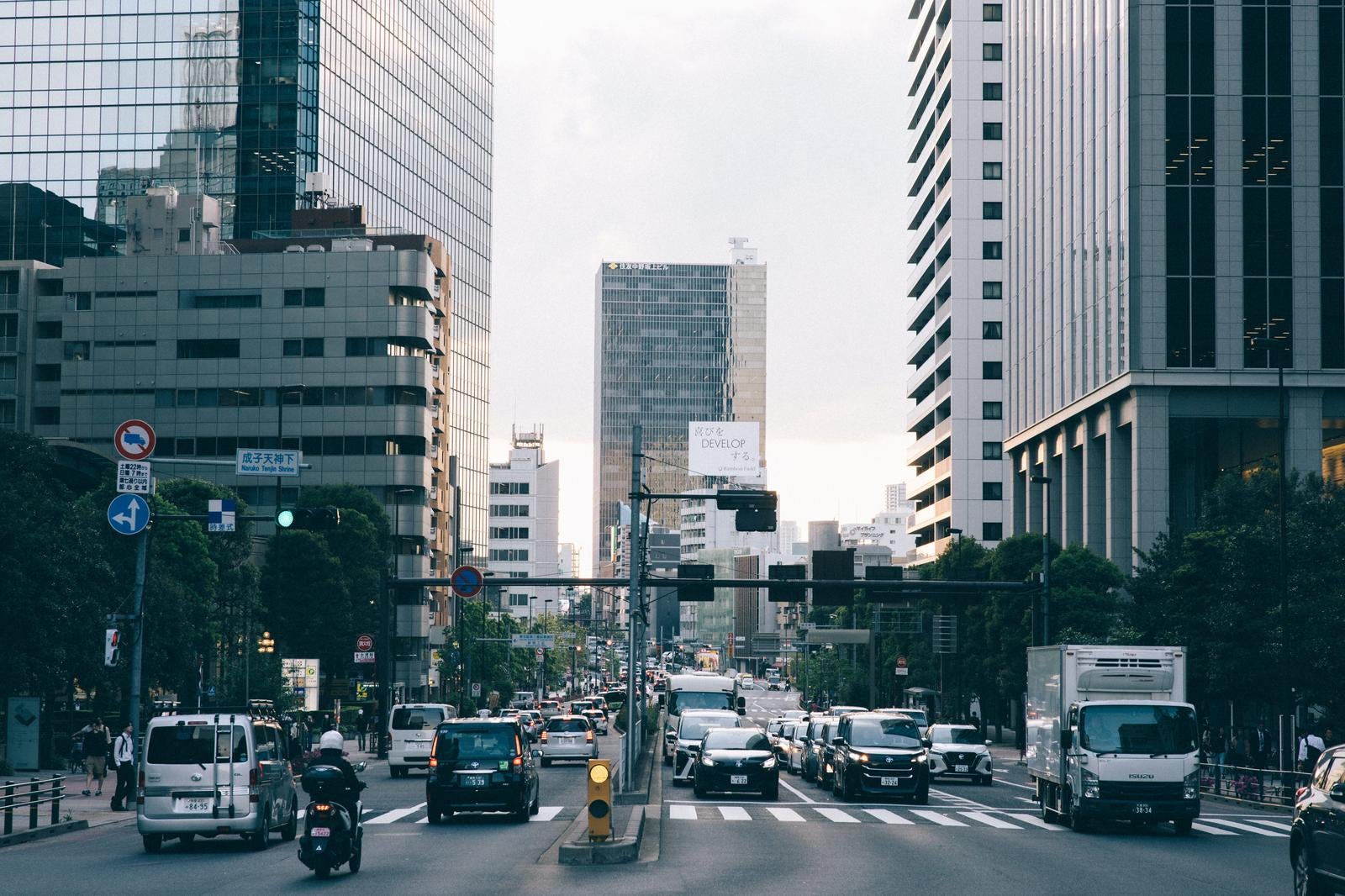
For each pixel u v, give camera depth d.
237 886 18.58
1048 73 91.81
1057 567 71.25
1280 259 73.56
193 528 65.06
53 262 132.75
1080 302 83.38
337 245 118.31
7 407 114.50
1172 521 54.12
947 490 131.75
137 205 118.62
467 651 106.38
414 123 150.25
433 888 17.98
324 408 111.44
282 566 85.06
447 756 29.44
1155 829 30.61
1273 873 20.91
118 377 113.69
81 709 66.25
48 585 47.69
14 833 27.66
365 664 71.00
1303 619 42.75
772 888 17.98
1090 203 81.81
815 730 50.25
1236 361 73.00
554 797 39.94
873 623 96.06
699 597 49.53
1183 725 28.61
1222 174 74.00
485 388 161.25
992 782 50.97
